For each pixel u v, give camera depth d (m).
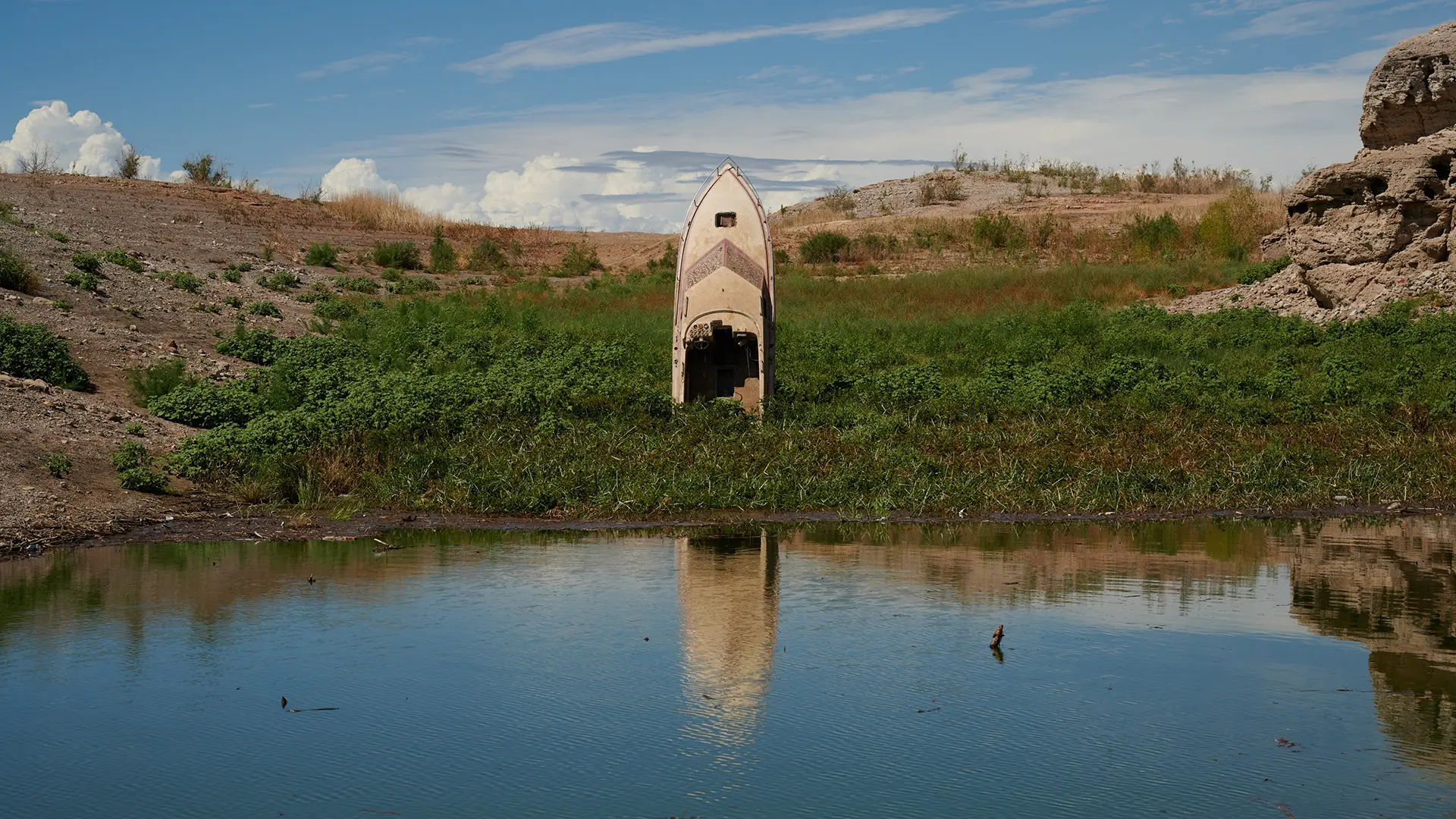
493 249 46.47
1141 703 7.16
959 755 6.41
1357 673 7.67
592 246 52.12
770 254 18.58
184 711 7.02
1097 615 8.97
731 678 7.59
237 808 5.78
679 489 13.56
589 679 7.57
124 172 49.25
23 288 22.84
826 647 8.20
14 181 43.66
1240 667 7.81
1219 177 65.00
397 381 18.47
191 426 16.98
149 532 11.93
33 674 7.60
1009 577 10.16
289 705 7.12
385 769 6.24
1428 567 10.56
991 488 13.99
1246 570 10.44
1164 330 26.70
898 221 54.59
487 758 6.37
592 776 6.15
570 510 13.13
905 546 11.48
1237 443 16.23
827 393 19.80
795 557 10.98
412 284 37.69
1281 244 36.66
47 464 13.34
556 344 24.25
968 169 70.50
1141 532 12.21
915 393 19.27
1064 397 18.98
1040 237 49.38
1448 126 27.03
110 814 5.72
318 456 14.43
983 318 29.69
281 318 27.59
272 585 9.79
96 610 9.02
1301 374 21.14
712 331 17.83
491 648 8.16
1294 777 6.14
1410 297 25.19
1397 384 19.30
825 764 6.30
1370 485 14.27
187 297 27.11
